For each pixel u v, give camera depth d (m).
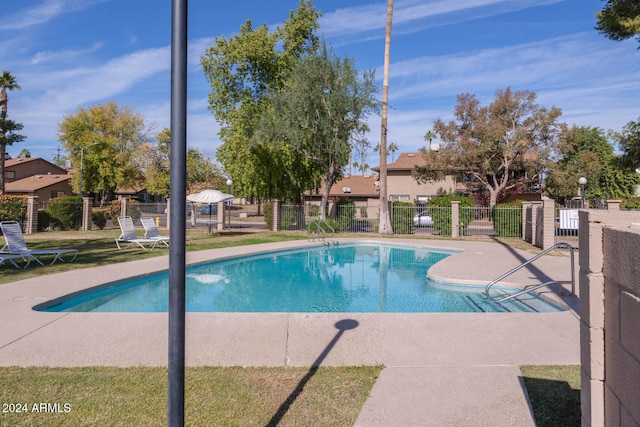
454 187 40.50
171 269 2.06
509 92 33.78
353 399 3.64
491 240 20.39
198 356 4.71
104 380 4.03
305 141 25.27
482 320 5.93
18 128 21.59
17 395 3.70
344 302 9.00
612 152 46.00
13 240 10.94
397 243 19.05
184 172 2.04
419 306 8.54
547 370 4.23
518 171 37.12
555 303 7.47
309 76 23.59
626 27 16.06
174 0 2.03
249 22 28.83
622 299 2.04
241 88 28.92
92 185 48.16
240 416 3.35
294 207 26.64
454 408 3.44
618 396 2.08
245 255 14.82
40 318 6.00
